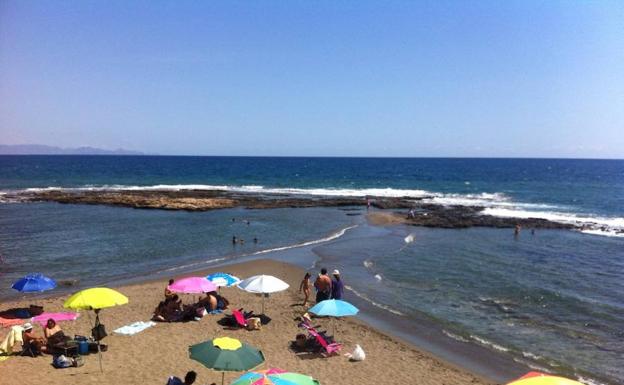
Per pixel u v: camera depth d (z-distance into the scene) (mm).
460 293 21000
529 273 25047
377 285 21969
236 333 15359
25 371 11773
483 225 41562
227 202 52438
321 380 12266
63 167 136500
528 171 145250
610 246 33375
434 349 14867
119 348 13758
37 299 18766
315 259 27094
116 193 60812
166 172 120500
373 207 53312
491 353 14625
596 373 13344
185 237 33438
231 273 23375
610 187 85500
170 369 12469
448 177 112688
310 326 15500
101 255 27156
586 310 18906
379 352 14312
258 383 7949
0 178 89875
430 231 39094
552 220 44594
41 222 39000
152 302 18188
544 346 15234
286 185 85438
